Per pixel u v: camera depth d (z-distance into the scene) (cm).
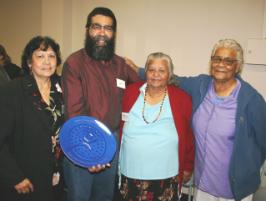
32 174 170
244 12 290
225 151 179
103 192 204
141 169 179
